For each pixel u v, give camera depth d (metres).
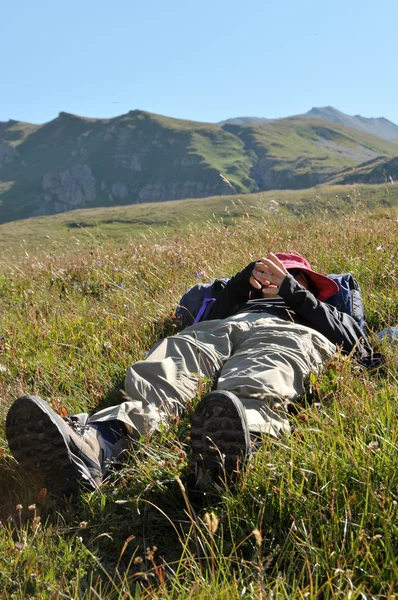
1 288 8.96
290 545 2.59
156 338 5.58
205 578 2.50
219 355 4.07
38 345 5.80
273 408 3.41
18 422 3.07
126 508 3.02
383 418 3.23
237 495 2.87
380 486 2.68
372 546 2.44
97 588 2.57
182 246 9.46
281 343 3.95
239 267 7.59
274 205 11.31
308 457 2.94
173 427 3.60
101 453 3.34
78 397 4.39
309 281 5.16
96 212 110.00
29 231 90.44
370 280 6.31
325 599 2.26
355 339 4.47
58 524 3.01
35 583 2.54
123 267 8.96
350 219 10.18
